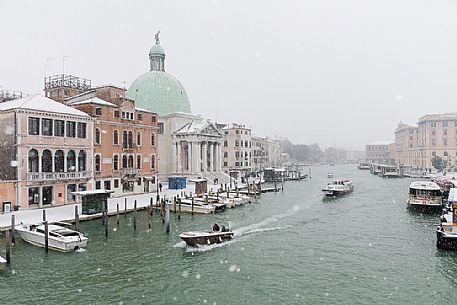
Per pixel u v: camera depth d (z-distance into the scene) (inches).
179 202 1594.5
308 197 2433.6
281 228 1439.5
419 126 5369.1
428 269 966.4
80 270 941.2
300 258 1060.5
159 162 2903.5
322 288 848.3
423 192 1825.8
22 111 1503.4
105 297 793.6
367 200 2283.5
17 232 1169.4
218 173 3051.2
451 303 775.7
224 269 966.4
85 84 2613.2
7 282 860.0
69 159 1712.6
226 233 1226.6
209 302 775.1
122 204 1727.4
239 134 3816.4
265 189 2748.5
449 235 1099.3
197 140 2834.6
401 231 1395.2
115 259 1027.9
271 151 5733.3
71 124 1708.9
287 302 776.3
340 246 1185.4
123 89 2197.3
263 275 926.4
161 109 2997.0
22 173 1502.2
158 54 3225.9
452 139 4879.4
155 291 827.4
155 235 1274.6
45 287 837.2
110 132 1939.0
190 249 1121.4
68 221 1331.2
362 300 786.8
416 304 769.6
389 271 953.5
